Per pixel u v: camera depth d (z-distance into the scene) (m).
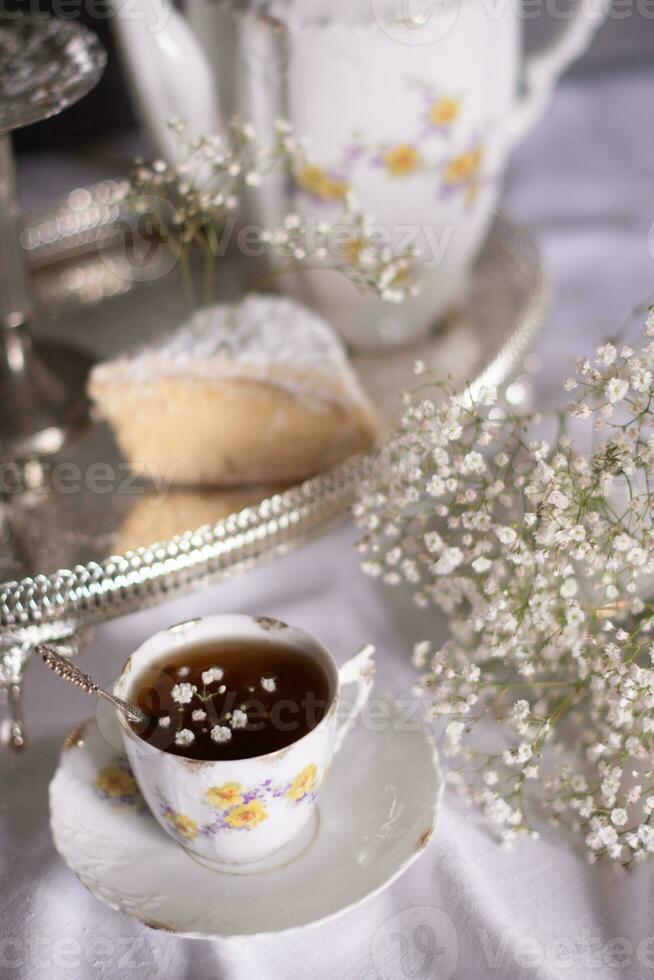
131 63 1.01
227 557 0.94
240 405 0.98
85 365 1.09
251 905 0.80
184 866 0.81
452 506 0.88
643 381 0.82
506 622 0.82
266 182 1.02
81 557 0.95
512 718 0.83
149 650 0.82
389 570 0.97
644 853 0.81
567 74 1.51
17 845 0.85
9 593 0.91
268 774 0.79
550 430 1.04
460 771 0.87
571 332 1.14
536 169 1.36
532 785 0.86
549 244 1.23
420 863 0.83
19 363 1.06
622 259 1.21
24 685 0.91
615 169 1.35
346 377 0.98
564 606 0.83
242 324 1.02
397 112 0.99
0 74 0.95
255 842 0.80
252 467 1.00
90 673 0.91
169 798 0.80
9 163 1.03
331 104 0.98
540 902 0.82
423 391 1.05
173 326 1.12
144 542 0.96
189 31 1.00
